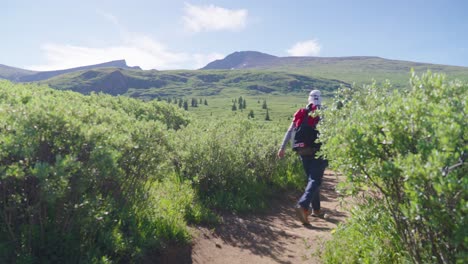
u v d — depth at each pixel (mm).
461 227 2576
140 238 4891
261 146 10070
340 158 3666
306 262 5426
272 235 6516
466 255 2662
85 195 4223
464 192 2549
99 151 4125
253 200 8297
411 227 3527
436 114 2977
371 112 3609
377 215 4148
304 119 6965
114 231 4594
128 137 5180
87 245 4246
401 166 2881
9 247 3781
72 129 4258
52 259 3912
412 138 3164
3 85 9195
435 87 3463
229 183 8297
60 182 3602
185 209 6516
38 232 3957
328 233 6641
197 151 7898
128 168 5352
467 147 2664
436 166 2584
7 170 3498
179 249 5285
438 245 3186
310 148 6906
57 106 4426
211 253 5512
